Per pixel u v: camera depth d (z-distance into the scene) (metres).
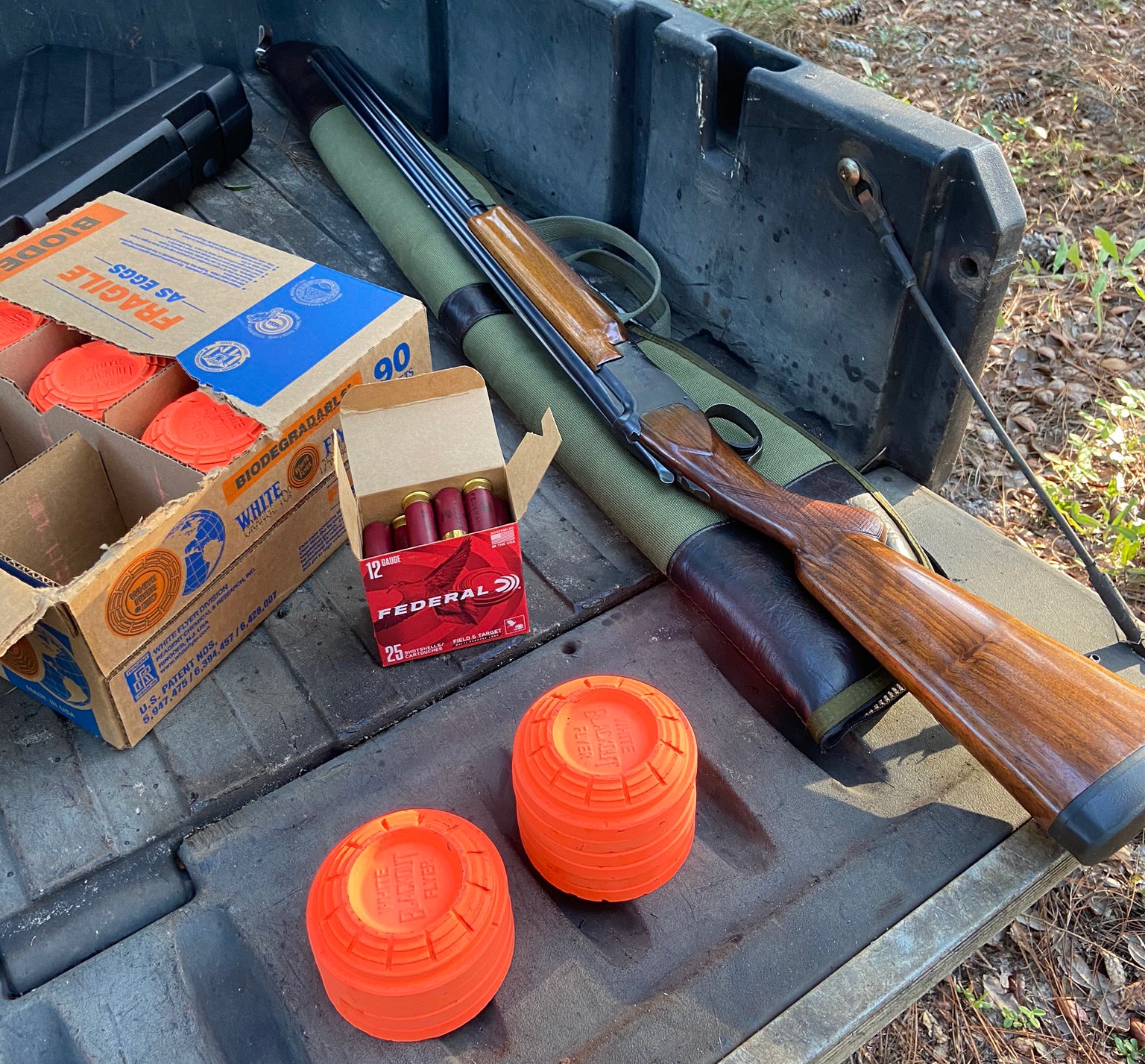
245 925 1.56
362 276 2.85
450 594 1.81
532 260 2.39
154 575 1.66
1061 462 3.07
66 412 1.89
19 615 1.46
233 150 3.16
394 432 1.93
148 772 1.74
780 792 1.72
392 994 1.31
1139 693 1.50
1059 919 2.27
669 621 2.01
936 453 2.23
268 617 2.00
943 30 5.09
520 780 1.47
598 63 2.48
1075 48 4.97
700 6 4.79
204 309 2.02
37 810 1.69
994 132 4.34
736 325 2.52
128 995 1.50
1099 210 4.04
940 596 1.67
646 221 2.65
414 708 1.85
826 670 1.71
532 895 1.59
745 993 1.48
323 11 3.34
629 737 1.47
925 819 1.68
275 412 1.81
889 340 2.11
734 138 2.34
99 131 2.81
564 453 2.25
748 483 1.93
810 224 2.16
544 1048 1.43
